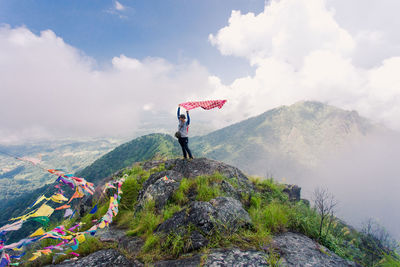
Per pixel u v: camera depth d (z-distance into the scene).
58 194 2.63
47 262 3.96
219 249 3.65
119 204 6.66
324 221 5.66
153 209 5.70
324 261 3.55
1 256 2.13
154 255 3.72
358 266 3.57
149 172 9.31
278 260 3.40
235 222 4.39
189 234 3.98
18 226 2.28
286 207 5.98
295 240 4.28
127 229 5.36
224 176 7.46
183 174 7.95
